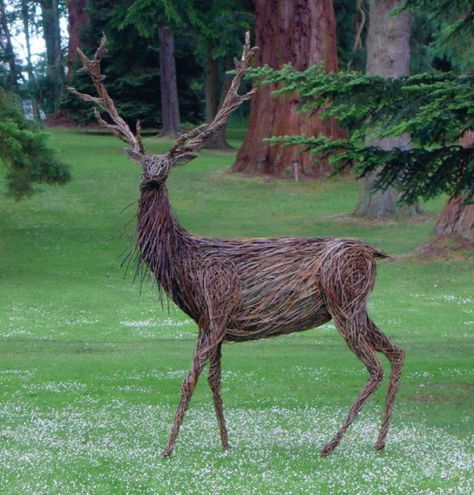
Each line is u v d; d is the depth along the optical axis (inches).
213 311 349.4
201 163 1760.6
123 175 1646.2
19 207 1409.9
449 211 1099.3
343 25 1943.9
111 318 839.7
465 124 447.5
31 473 331.9
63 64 2541.8
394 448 370.9
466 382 540.1
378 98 470.9
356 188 1504.7
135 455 358.9
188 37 2181.3
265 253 353.4
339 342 727.1
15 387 524.4
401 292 940.0
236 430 408.2
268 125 1565.0
